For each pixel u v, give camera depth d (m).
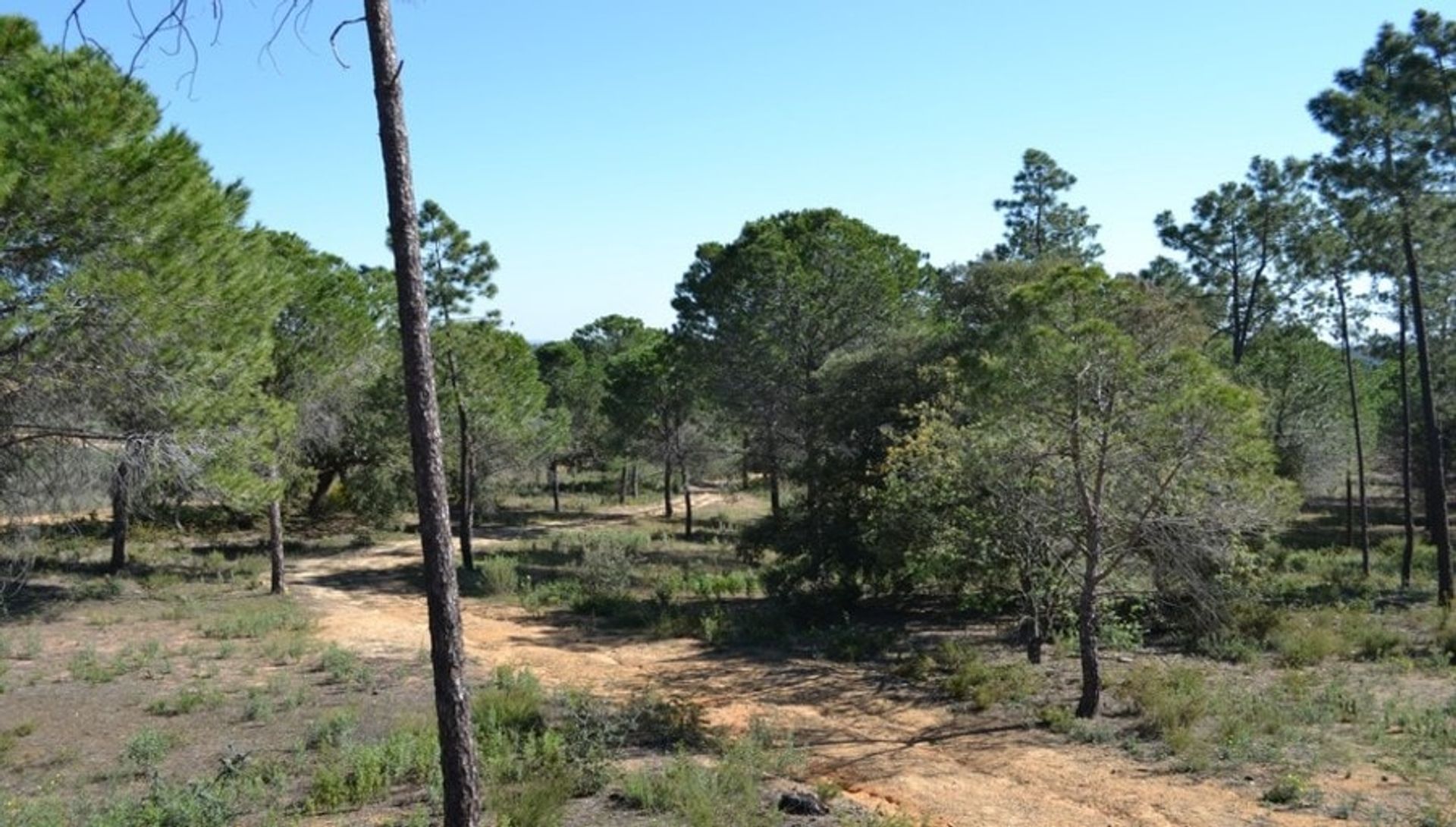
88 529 35.19
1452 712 13.84
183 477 14.77
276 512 26.11
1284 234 34.72
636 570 31.55
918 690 16.77
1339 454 37.62
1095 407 14.03
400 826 8.95
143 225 12.27
